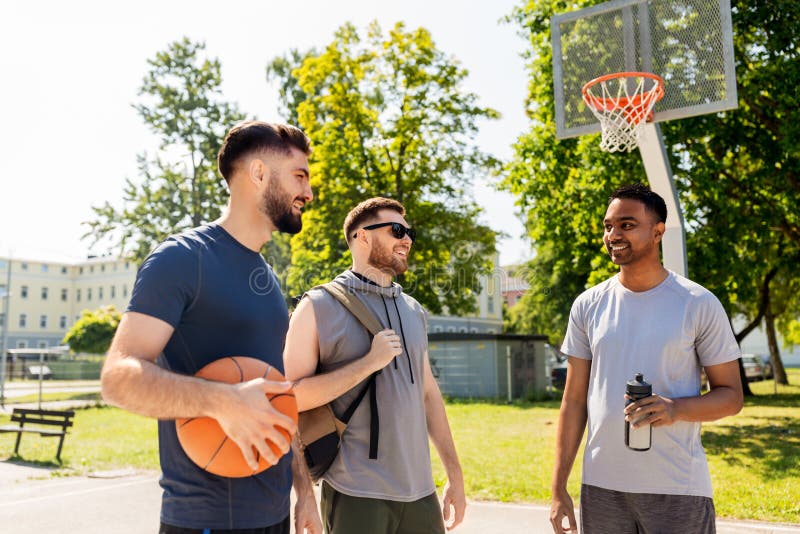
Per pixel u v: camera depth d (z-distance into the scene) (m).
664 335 2.52
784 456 8.60
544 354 22.56
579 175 14.74
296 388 2.46
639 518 2.46
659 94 6.46
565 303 25.23
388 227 2.88
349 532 2.53
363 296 2.83
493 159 22.05
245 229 1.98
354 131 21.81
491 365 20.70
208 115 32.22
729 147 13.80
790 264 17.59
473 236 21.52
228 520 1.76
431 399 3.06
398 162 21.80
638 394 2.32
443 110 21.52
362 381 2.63
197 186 31.89
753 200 14.50
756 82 13.07
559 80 7.20
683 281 2.62
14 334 65.19
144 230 31.39
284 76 31.28
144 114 31.75
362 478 2.56
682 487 2.40
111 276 67.31
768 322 26.45
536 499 6.57
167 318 1.68
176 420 1.76
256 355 1.91
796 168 12.99
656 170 6.15
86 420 15.91
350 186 21.73
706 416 2.35
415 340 2.87
